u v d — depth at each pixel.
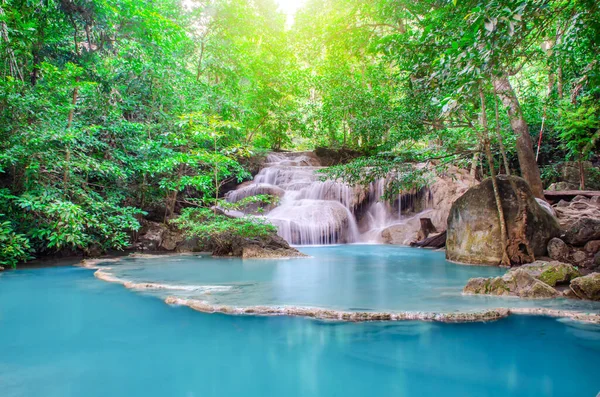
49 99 7.46
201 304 3.54
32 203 6.20
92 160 7.11
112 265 6.61
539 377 2.01
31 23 6.79
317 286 4.59
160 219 9.96
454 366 2.22
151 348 2.51
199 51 15.09
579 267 6.21
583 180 12.41
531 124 13.72
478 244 7.07
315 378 2.04
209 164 9.54
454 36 4.06
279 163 18.14
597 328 2.94
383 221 14.29
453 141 9.13
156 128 9.73
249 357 2.34
